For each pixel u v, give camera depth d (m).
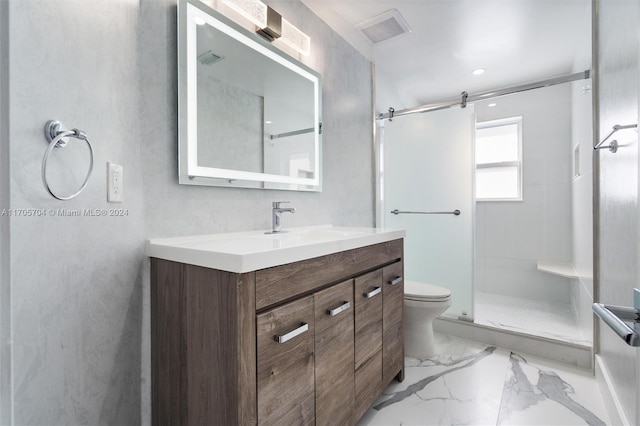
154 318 1.10
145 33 1.11
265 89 1.58
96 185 0.95
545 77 2.82
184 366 0.99
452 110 2.52
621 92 1.26
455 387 1.68
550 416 1.44
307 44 1.83
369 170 2.51
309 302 1.05
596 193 1.71
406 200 2.71
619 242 1.30
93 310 0.95
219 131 1.36
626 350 1.23
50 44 0.82
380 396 1.60
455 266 2.50
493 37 2.23
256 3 1.50
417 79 2.91
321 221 1.99
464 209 2.47
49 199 0.82
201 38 1.28
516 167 2.93
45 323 0.82
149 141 1.13
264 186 1.57
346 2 1.92
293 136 1.74
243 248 0.96
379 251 1.52
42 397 0.82
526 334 2.11
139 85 1.09
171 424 1.05
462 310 2.46
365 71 2.45
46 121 0.81
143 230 1.11
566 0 1.82
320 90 1.92
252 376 0.85
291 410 0.97
